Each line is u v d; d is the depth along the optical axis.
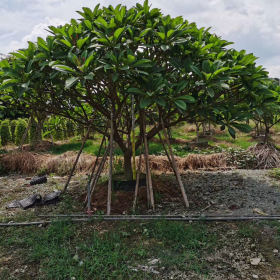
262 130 14.01
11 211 4.95
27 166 8.18
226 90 5.07
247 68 4.68
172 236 3.62
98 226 4.07
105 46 4.23
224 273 2.94
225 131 14.41
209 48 4.82
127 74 4.05
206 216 4.22
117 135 5.52
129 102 6.15
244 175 6.59
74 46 4.18
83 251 3.41
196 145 10.59
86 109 6.80
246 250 3.33
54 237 3.72
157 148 9.91
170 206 4.82
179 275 2.93
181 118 5.33
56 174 7.76
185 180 6.43
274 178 6.20
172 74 4.74
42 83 4.55
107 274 2.93
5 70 4.24
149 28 4.23
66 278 2.95
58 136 14.58
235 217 4.11
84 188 6.06
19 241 3.71
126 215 4.38
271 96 4.89
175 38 4.44
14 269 3.14
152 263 3.12
